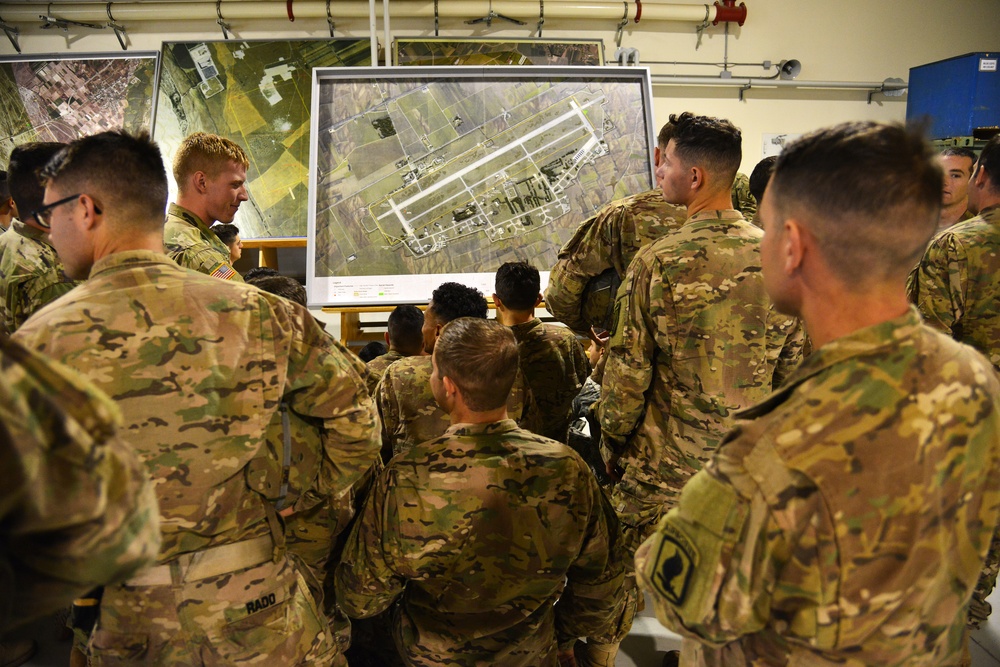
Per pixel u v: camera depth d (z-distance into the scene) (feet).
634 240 6.04
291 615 3.62
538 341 6.73
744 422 2.29
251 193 13.11
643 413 5.30
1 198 7.16
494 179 9.50
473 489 3.98
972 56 12.63
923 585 2.08
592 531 4.32
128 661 3.33
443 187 9.43
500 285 6.61
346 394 3.67
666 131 5.10
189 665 3.36
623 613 5.16
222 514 3.31
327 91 9.45
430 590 4.20
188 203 6.40
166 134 13.07
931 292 5.66
